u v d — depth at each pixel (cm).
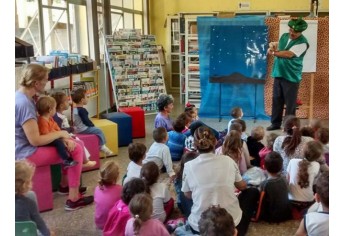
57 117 370
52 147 307
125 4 874
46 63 418
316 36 606
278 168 279
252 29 639
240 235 252
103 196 267
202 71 677
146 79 729
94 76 635
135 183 241
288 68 562
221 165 239
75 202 318
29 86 292
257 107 674
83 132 420
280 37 586
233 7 955
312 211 226
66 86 529
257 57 645
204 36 662
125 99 708
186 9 974
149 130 605
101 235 274
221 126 618
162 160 347
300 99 670
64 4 601
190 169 243
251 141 371
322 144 316
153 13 990
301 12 923
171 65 995
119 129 508
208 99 685
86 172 408
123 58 705
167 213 283
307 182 282
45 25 543
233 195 241
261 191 283
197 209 238
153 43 743
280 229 276
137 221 209
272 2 936
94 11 697
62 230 282
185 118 446
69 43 626
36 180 304
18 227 179
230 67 656
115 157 464
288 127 370
